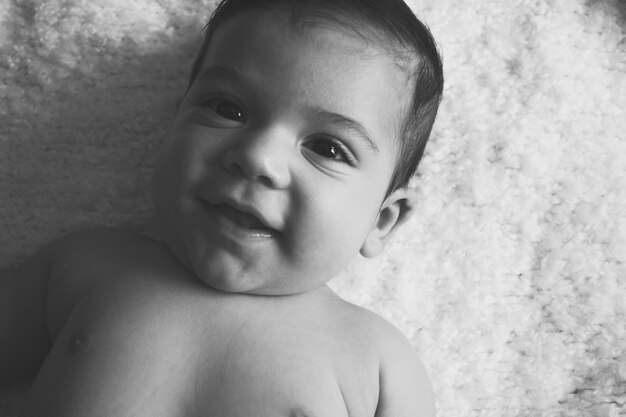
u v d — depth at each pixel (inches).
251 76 35.4
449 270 46.2
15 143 42.9
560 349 46.4
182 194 35.6
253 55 35.5
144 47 44.2
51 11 43.4
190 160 35.5
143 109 43.9
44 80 43.0
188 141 35.8
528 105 47.6
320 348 37.3
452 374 45.5
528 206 47.2
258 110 35.5
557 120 47.8
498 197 46.9
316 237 35.7
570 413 45.7
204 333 36.1
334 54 35.7
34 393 35.4
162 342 35.7
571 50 48.8
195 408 34.9
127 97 43.9
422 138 40.4
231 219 35.3
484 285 46.3
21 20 43.7
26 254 42.6
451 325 45.8
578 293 46.9
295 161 35.3
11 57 43.2
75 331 36.0
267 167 34.1
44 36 43.1
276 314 37.6
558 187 47.6
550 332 46.6
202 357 35.7
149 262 38.1
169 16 45.1
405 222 44.3
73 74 43.3
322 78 35.3
